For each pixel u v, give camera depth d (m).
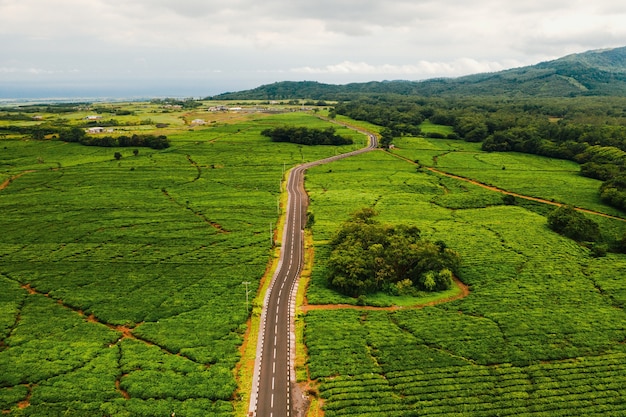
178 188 194.50
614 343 85.75
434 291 109.06
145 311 97.06
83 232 142.50
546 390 72.75
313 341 85.75
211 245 134.88
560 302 101.69
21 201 172.62
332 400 70.50
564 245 135.50
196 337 87.50
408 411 67.88
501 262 122.38
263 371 78.25
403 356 81.50
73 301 100.81
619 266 120.56
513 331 89.69
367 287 106.94
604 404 69.81
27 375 75.25
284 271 120.19
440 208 173.50
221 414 67.44
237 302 101.56
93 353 81.81
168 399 70.44
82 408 67.94
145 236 140.25
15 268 117.06
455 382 74.81
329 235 142.38
